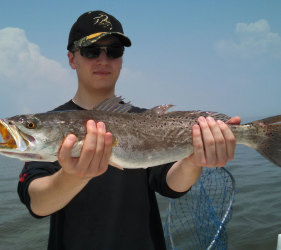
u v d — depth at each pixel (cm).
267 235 138
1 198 212
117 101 78
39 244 139
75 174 60
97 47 85
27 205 68
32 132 70
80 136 72
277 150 80
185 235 129
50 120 71
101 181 76
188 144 78
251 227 146
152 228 77
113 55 88
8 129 68
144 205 77
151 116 79
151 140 76
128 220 74
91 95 89
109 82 88
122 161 75
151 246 74
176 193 81
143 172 81
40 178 68
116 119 75
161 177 81
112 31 87
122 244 72
